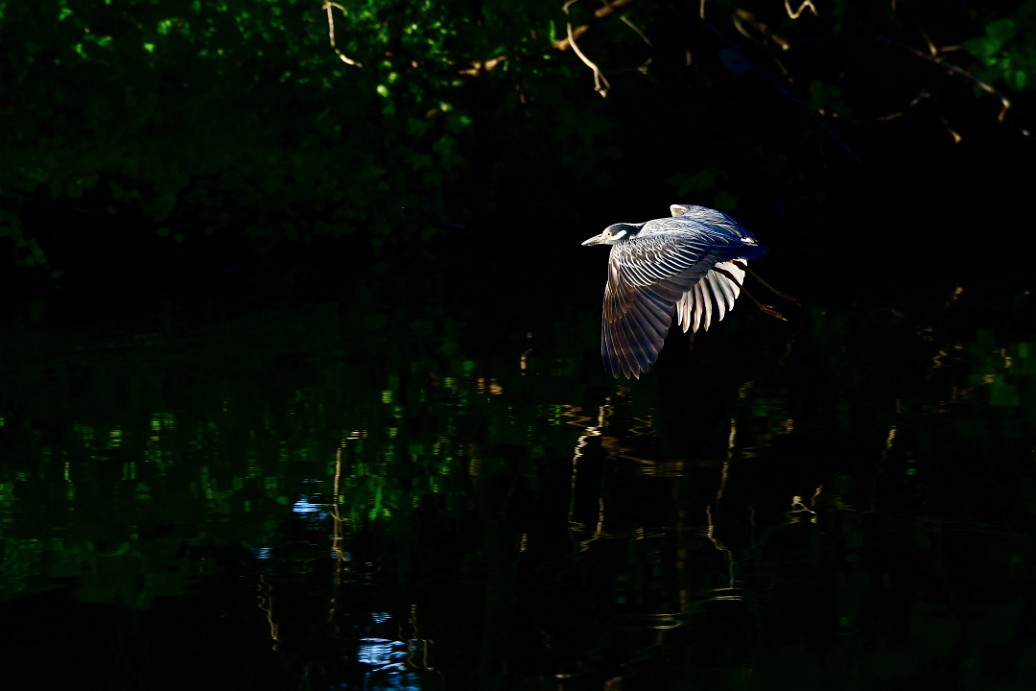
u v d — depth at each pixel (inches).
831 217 879.1
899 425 423.8
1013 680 266.1
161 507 362.3
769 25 849.5
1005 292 634.2
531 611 300.0
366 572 321.1
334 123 772.6
